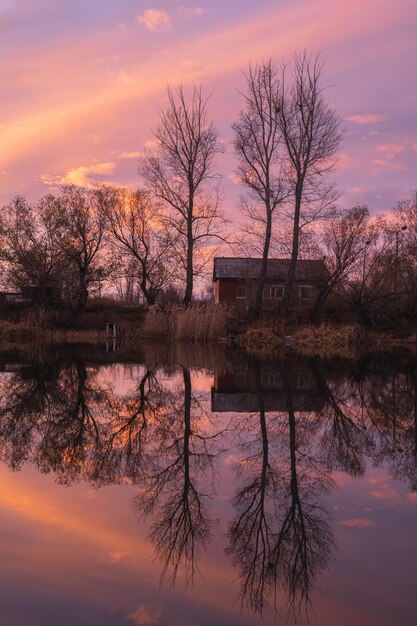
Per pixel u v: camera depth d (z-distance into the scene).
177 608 3.85
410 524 5.38
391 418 10.62
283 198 34.09
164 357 22.50
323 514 5.66
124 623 3.65
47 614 3.75
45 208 39.12
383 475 7.05
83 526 5.29
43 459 7.68
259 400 12.55
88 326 37.88
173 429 9.64
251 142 33.84
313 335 28.88
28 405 11.77
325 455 8.03
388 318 33.12
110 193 42.75
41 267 38.97
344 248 31.70
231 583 4.24
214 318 30.92
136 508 5.80
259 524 5.40
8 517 5.49
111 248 43.19
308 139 33.03
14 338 32.66
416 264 34.66
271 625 3.65
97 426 9.82
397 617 3.74
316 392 13.66
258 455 8.00
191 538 5.05
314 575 4.33
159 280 43.50
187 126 37.00
